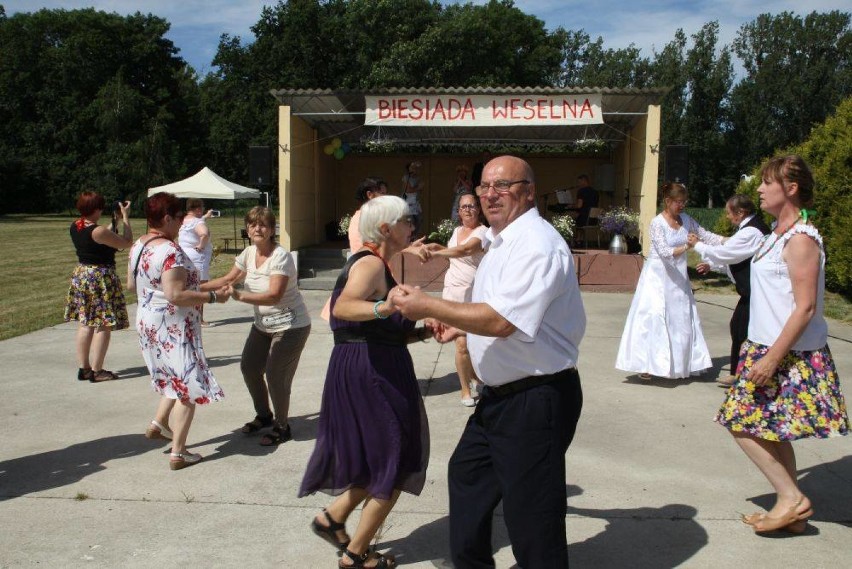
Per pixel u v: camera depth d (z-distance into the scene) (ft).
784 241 10.92
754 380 10.92
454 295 18.11
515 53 138.41
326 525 10.63
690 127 200.13
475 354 9.11
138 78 190.60
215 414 18.45
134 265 14.56
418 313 8.41
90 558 10.99
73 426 17.47
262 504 12.99
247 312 34.94
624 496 13.23
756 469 14.53
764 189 11.32
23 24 192.95
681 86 199.62
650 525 12.06
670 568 10.64
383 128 53.36
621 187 52.85
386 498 9.91
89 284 21.47
